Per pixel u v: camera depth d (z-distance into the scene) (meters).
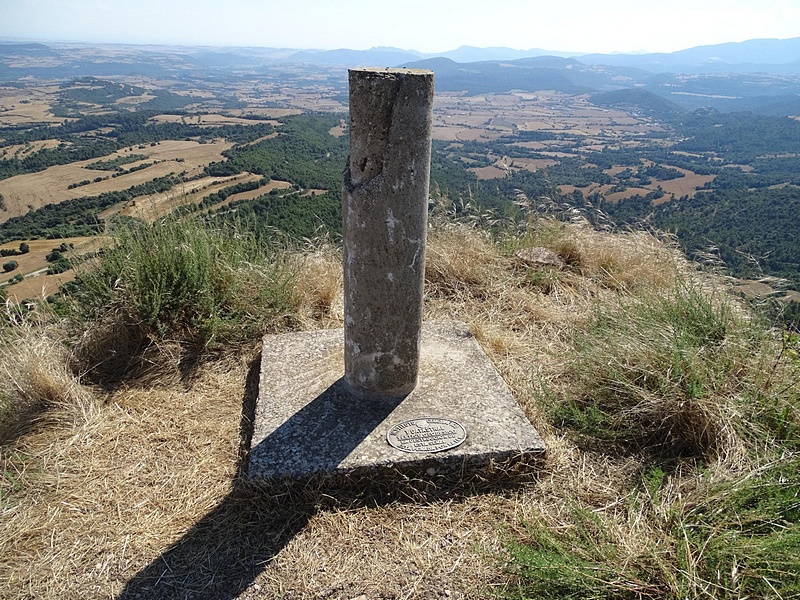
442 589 1.82
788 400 2.42
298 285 3.91
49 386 2.67
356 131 2.18
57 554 1.93
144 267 3.24
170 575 1.86
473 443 2.35
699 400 2.39
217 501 2.18
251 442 2.35
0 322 3.05
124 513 2.11
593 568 1.67
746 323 2.97
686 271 4.14
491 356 3.29
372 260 2.33
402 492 2.23
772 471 1.98
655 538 1.85
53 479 2.24
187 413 2.73
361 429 2.43
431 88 2.13
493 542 2.01
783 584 1.55
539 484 2.29
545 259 4.61
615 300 3.65
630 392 2.63
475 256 4.51
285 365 2.93
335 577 1.86
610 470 2.36
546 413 2.71
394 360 2.54
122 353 3.14
